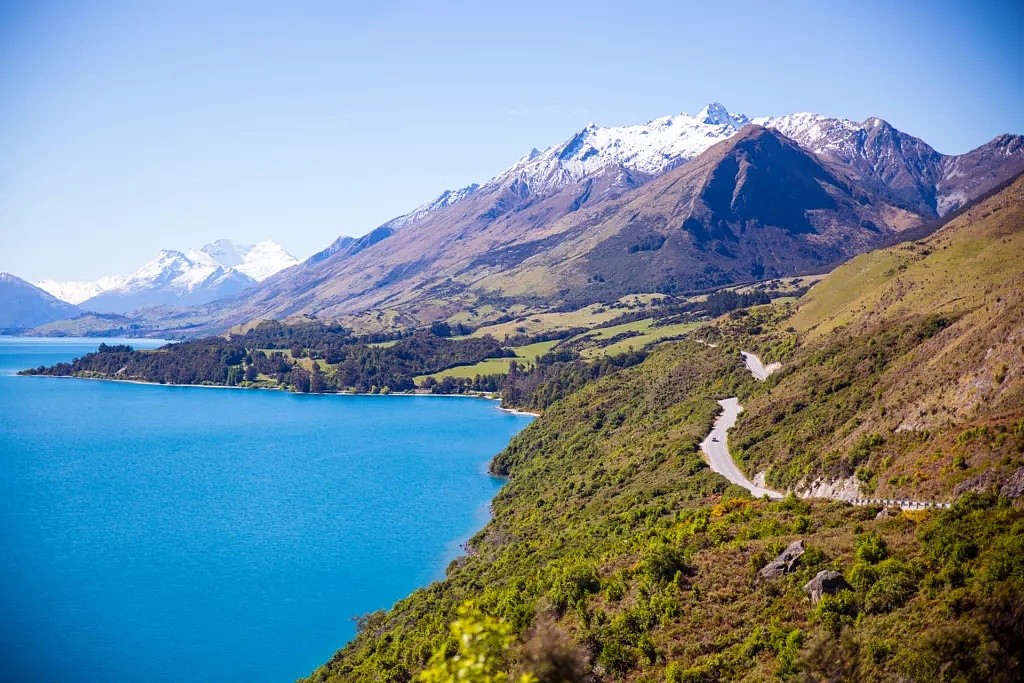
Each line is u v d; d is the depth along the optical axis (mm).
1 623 103562
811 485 88938
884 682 42500
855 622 50062
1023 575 46781
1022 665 40969
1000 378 78625
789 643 49188
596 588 71250
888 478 76062
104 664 92062
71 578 121250
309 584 118438
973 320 102125
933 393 88562
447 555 131625
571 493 132875
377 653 84312
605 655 56969
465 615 26922
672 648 55969
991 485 61875
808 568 57844
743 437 120875
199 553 133250
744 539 70312
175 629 102000
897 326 131500
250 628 102438
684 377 189000
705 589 62000
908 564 53062
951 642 42688
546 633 42594
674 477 110938
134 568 125750
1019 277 108250
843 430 99625
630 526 93812
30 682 87562
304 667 91875
